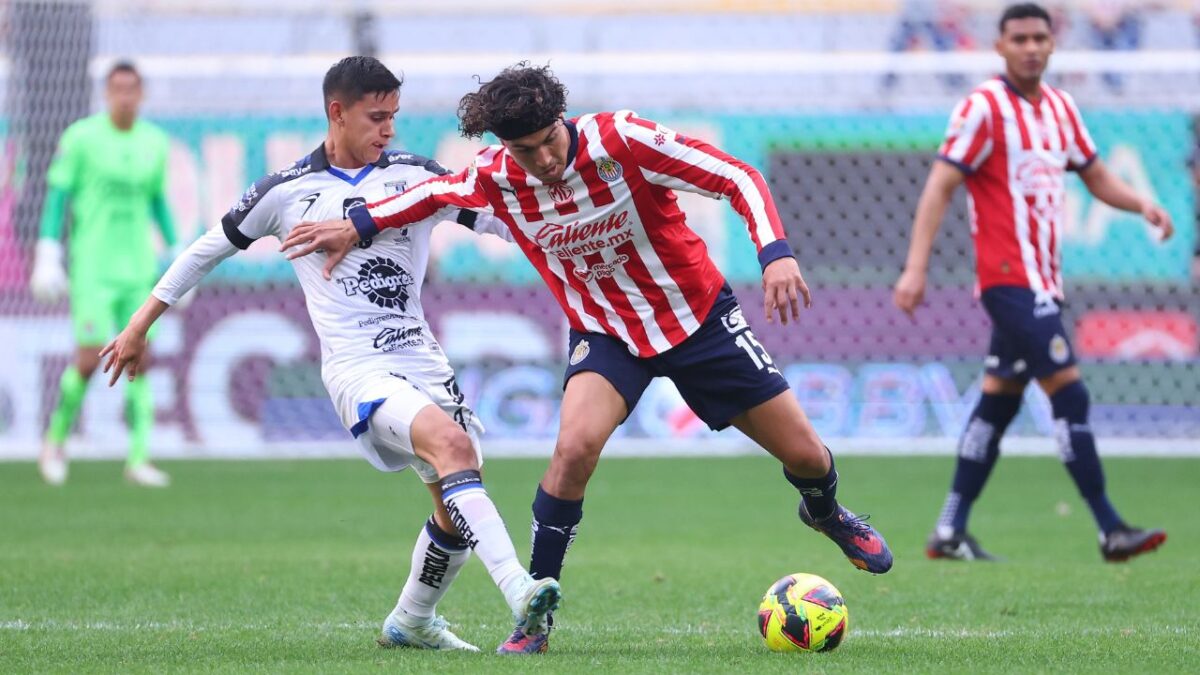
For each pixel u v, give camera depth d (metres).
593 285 17.36
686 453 51.28
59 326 49.97
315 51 54.62
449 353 49.31
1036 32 26.81
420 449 16.27
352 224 16.88
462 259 49.28
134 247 39.19
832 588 17.08
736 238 49.00
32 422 50.16
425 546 17.12
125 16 52.59
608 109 51.31
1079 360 49.09
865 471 44.81
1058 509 36.47
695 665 15.58
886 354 49.53
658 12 53.94
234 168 49.12
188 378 50.03
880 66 49.94
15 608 21.05
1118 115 48.28
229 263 49.69
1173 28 53.66
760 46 56.34
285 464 47.88
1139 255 48.59
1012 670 15.37
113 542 30.08
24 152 50.06
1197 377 48.72
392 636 17.52
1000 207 26.95
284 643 17.78
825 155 50.22
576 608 21.38
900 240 50.00
